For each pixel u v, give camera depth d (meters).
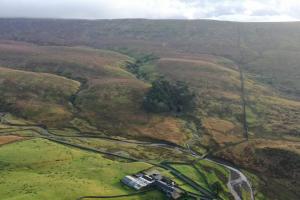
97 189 130.50
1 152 160.38
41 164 152.12
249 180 173.75
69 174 142.88
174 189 137.88
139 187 136.12
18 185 128.25
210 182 159.75
